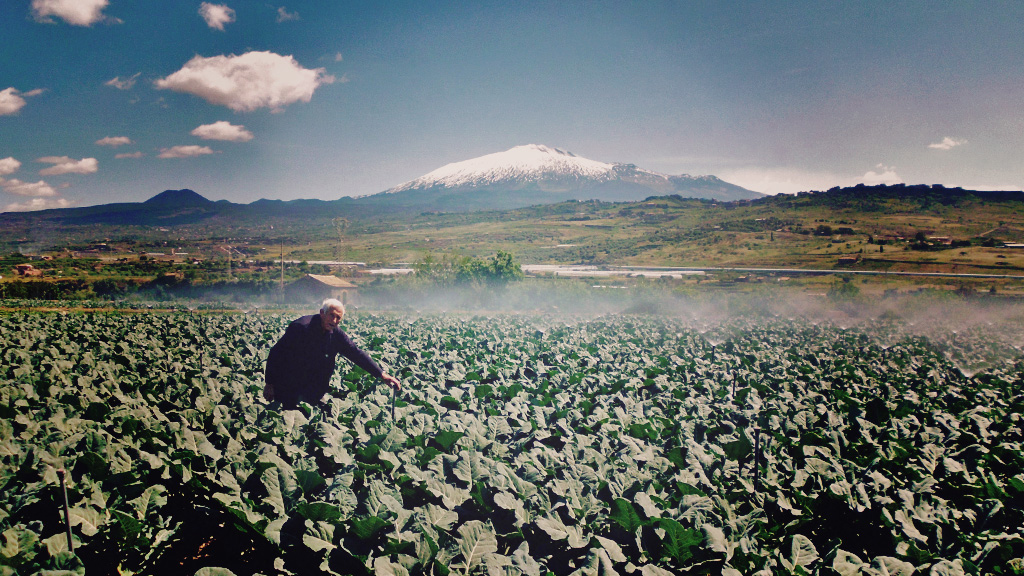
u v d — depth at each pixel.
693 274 174.00
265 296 96.44
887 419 11.20
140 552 5.19
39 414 7.94
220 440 7.28
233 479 5.84
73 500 5.41
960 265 175.75
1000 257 187.25
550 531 5.25
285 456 6.96
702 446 8.23
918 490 6.91
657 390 13.45
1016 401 13.71
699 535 5.07
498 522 5.75
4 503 5.05
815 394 13.57
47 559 4.38
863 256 199.12
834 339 33.25
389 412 8.80
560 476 6.76
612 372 15.44
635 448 7.76
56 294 92.06
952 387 15.65
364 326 29.00
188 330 23.97
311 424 7.92
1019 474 7.63
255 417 8.08
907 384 16.33
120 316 32.66
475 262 101.62
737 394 12.80
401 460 6.73
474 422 8.45
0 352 14.22
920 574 4.92
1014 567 5.04
